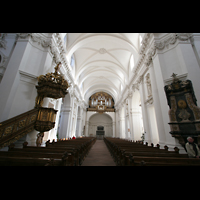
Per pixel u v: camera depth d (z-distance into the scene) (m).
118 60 14.03
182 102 4.73
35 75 5.30
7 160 2.04
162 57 6.05
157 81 5.99
